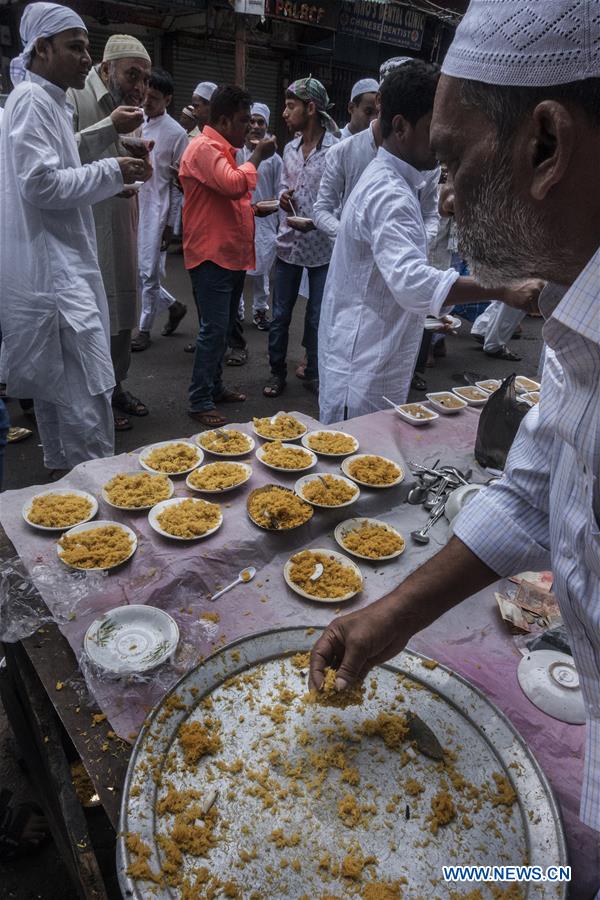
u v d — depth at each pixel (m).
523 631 1.30
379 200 2.11
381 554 1.52
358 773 0.97
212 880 0.82
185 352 5.36
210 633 1.27
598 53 0.54
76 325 2.54
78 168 2.41
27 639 1.24
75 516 1.56
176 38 8.21
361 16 8.37
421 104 2.01
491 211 0.68
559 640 1.25
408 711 1.06
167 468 1.82
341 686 0.98
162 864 0.82
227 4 7.04
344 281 2.47
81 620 1.26
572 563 0.81
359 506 1.72
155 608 1.27
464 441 2.18
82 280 2.57
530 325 7.30
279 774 0.97
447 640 1.28
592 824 0.81
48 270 2.45
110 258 3.43
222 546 1.48
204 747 0.97
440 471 1.89
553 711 1.11
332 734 1.03
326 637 1.04
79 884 1.15
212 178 3.41
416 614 1.05
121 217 3.40
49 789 1.38
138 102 3.25
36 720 1.22
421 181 2.22
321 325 2.73
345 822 0.90
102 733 1.05
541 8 0.56
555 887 0.80
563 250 0.68
